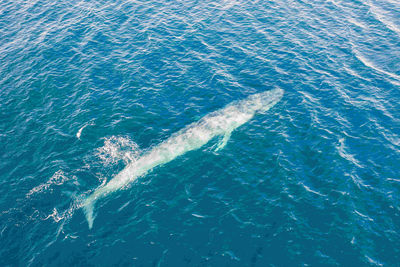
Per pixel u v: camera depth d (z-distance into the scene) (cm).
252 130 2678
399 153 2406
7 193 2238
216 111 2828
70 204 2178
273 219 2038
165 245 1923
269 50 3553
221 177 2330
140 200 2198
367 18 4072
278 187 2231
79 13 4288
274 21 4047
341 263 1798
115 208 2153
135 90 3088
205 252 1877
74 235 1997
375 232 1939
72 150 2541
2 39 3831
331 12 4209
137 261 1848
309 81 3125
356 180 2236
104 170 2388
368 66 3281
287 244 1900
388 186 2188
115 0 4553
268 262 1816
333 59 3397
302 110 2823
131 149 2523
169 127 2703
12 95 3077
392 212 2039
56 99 3030
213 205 2142
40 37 3841
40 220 2083
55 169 2394
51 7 4431
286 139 2577
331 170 2314
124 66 3384
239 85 3108
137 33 3878
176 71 3297
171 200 2189
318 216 2039
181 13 4247
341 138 2550
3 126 2767
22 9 4400
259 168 2373
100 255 1888
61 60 3494
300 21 4038
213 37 3781
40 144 2600
